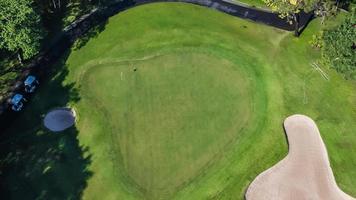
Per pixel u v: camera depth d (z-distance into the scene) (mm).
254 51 91250
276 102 83375
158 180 73688
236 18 97812
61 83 86500
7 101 83500
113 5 100375
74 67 88875
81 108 82812
